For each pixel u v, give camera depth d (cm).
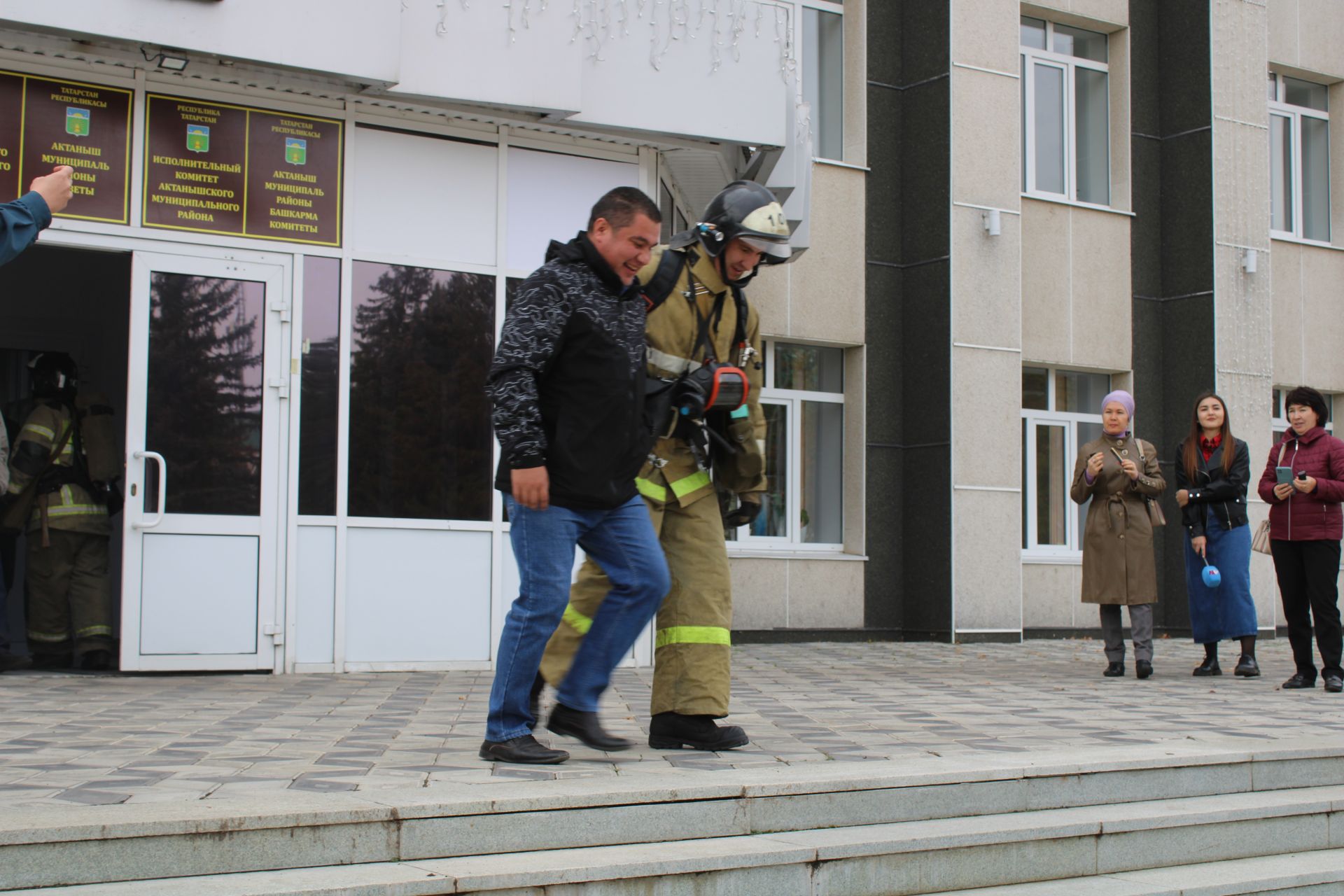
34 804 367
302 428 848
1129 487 912
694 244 490
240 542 830
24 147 781
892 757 486
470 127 903
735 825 406
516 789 394
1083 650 1201
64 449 866
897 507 1332
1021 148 1411
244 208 837
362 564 860
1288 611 845
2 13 717
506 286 912
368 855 357
